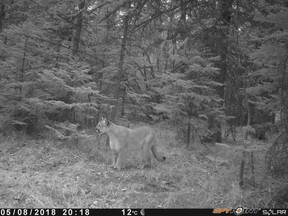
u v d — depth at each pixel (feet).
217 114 32.96
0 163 24.66
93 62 39.91
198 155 30.81
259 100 31.09
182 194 20.76
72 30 36.50
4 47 33.14
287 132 17.65
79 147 30.04
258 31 27.73
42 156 26.81
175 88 33.45
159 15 30.25
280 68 17.15
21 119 32.35
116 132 25.66
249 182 21.88
